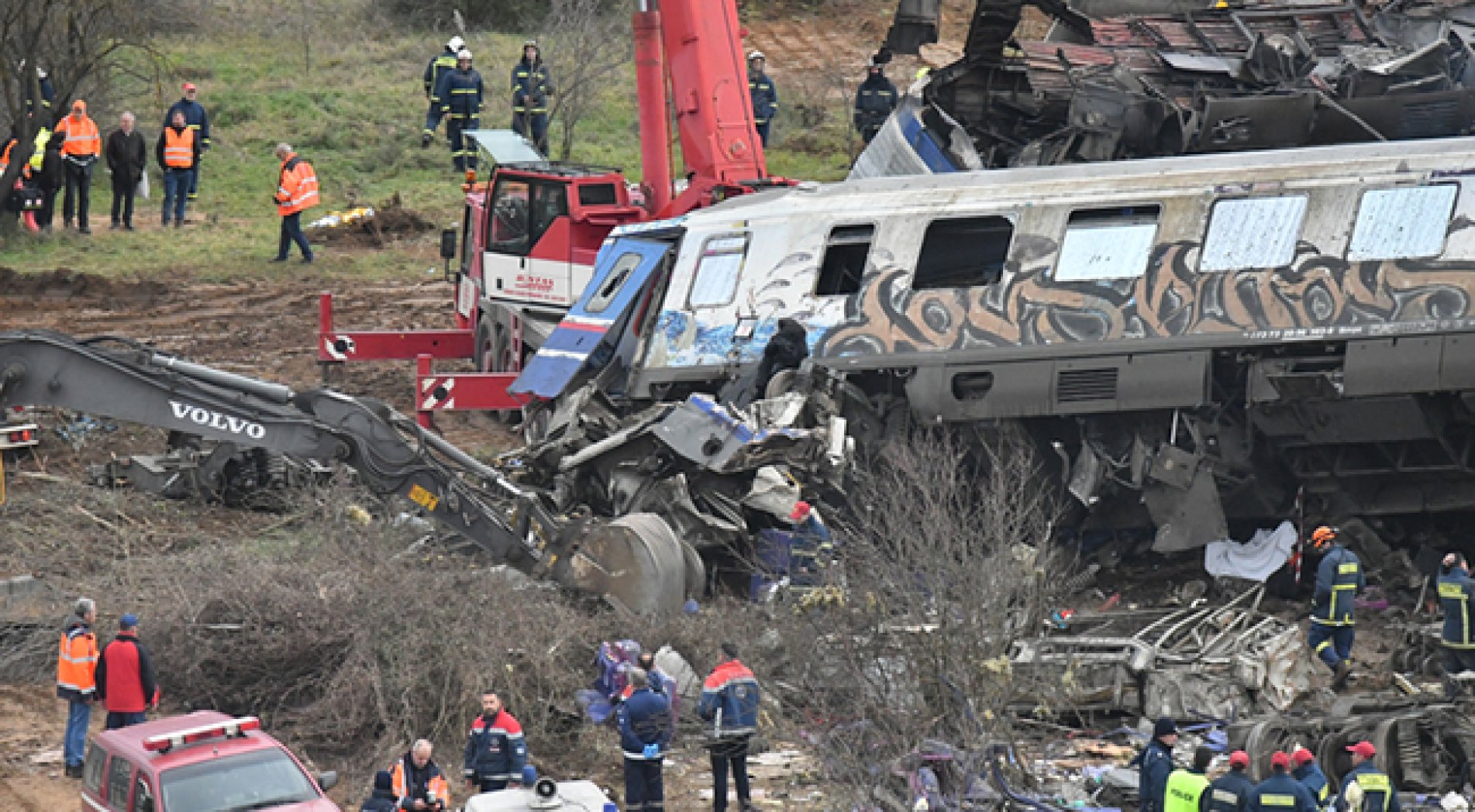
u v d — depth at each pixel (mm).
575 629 52875
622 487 60844
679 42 81438
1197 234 62688
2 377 52594
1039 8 78812
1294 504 64938
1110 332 62812
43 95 120875
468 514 56500
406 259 122625
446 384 77750
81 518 68562
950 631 48062
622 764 48844
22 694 53875
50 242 121312
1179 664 52469
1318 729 47031
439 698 49500
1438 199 62062
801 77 154250
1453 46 72312
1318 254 62188
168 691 51562
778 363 63375
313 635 50344
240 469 70875
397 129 148375
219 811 39750
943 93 78375
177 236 125062
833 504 62531
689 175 83188
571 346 67250
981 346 63094
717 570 61375
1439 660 55625
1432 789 46438
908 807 44000
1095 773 46875
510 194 85000
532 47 133000
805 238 64750
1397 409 61594
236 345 99625
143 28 129125
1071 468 64438
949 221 64375
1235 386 63906
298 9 174750
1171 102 70188
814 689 50156
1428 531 65438
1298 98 68125
